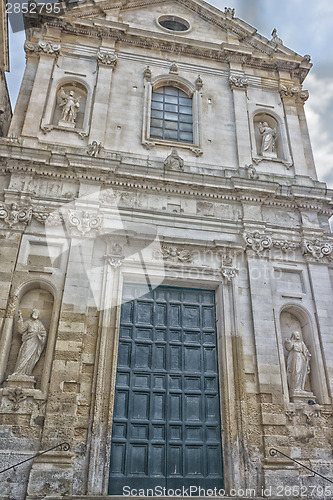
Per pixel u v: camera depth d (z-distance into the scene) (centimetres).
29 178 1603
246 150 1889
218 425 1416
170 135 1931
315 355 1543
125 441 1338
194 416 1420
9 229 1501
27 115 1730
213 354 1529
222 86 2052
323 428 1430
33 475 1168
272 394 1427
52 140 1723
